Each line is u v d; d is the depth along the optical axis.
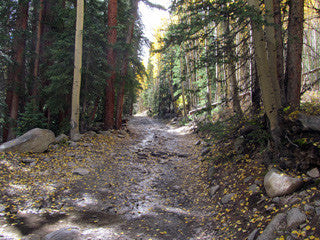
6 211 4.66
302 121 4.86
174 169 9.20
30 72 12.94
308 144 4.52
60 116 13.29
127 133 17.19
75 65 11.02
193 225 4.67
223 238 3.93
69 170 7.51
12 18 12.28
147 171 8.74
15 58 12.13
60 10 12.65
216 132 7.39
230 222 4.36
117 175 7.89
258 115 6.56
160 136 17.61
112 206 5.50
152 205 5.77
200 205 5.73
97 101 15.53
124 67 16.00
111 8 14.41
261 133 5.70
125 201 5.90
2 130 13.05
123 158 10.01
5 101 12.56
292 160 4.68
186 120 22.95
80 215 4.88
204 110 6.77
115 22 14.52
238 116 7.39
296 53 5.45
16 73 12.00
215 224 4.53
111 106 15.45
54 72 11.38
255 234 3.55
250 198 4.73
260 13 4.67
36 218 4.55
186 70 22.70
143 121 34.41
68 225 4.38
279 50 5.61
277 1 5.55
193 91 7.07
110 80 15.13
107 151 10.56
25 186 5.89
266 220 3.79
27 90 12.61
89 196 5.93
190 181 7.64
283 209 3.78
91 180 7.06
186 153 11.74
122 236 4.09
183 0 6.87
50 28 13.78
